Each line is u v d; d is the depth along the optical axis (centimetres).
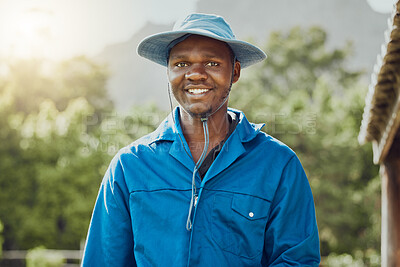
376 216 2064
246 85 2656
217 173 206
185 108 211
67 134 2152
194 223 202
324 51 4044
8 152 2244
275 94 2952
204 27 208
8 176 2195
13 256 2161
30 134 2183
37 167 2164
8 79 3403
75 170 2095
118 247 214
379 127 607
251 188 206
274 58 3869
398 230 651
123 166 217
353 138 2103
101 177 2117
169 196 208
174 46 212
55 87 3762
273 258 206
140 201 210
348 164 2075
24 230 2159
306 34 4125
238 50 218
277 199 210
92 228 219
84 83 4038
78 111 2164
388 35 379
